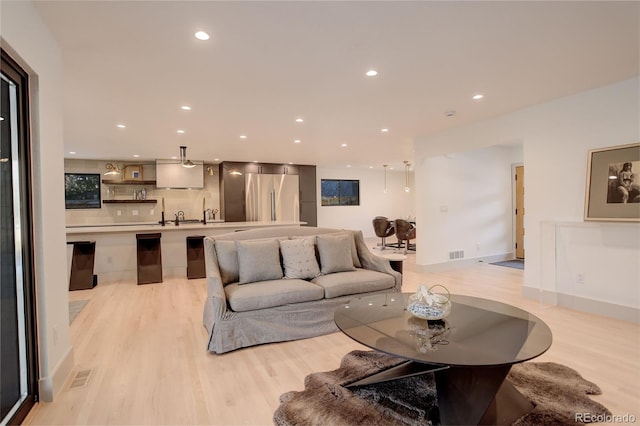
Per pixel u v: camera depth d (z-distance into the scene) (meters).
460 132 4.91
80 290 4.73
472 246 6.57
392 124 4.71
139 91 3.24
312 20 2.08
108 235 5.35
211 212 8.20
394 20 2.09
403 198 11.47
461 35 2.29
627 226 3.30
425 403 1.95
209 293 3.07
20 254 1.91
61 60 2.37
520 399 1.91
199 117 4.16
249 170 8.27
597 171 3.47
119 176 7.63
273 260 3.30
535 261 4.10
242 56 2.56
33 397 1.96
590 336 2.95
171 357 2.62
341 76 2.96
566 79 3.16
